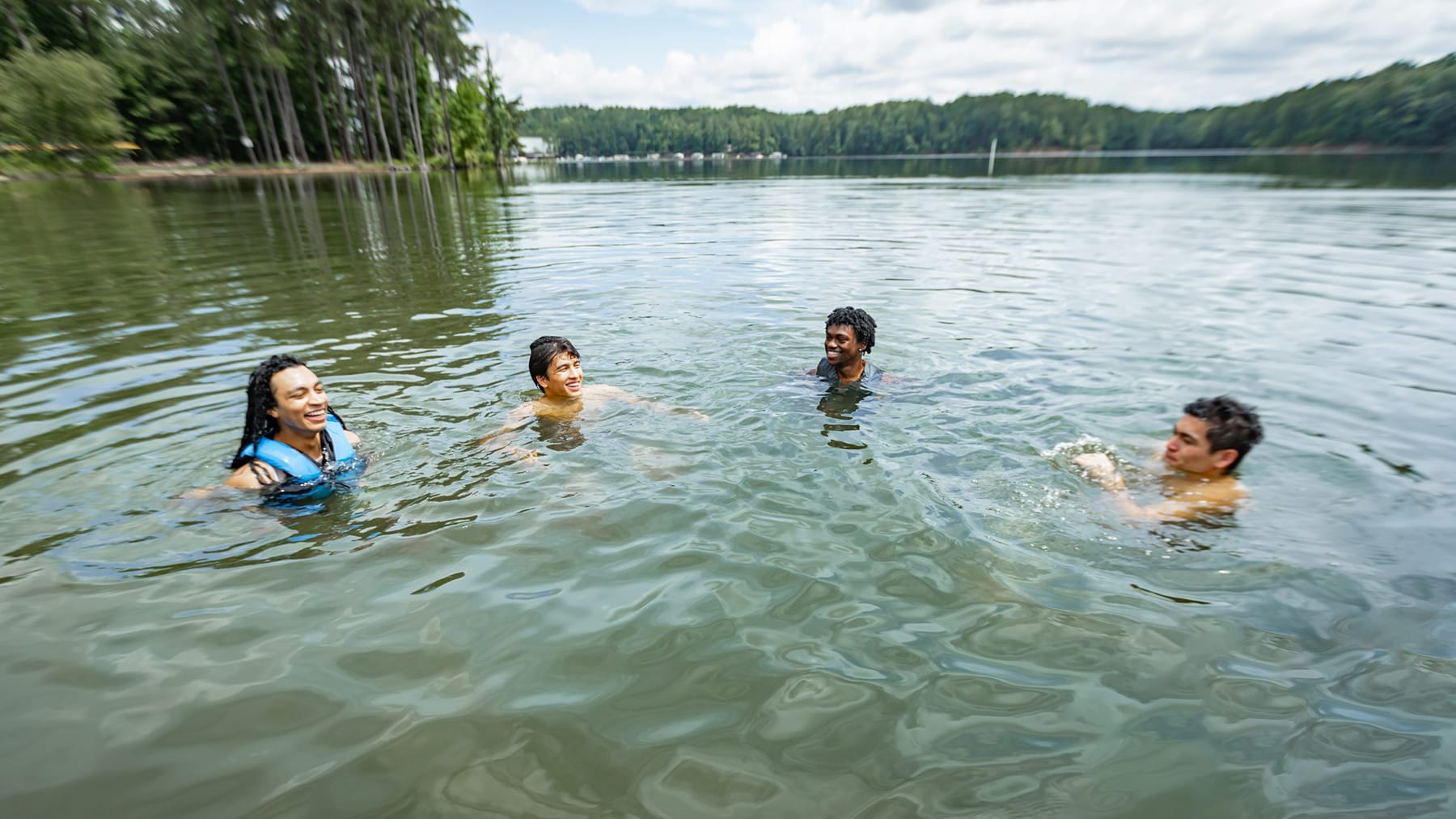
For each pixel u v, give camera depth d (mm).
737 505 3467
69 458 3955
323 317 7293
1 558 2994
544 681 2324
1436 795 1892
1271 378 5387
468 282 9250
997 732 2127
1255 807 1868
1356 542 3166
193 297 8297
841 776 1965
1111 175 39062
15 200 21906
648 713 2191
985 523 3312
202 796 1890
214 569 2936
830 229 15391
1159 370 5582
